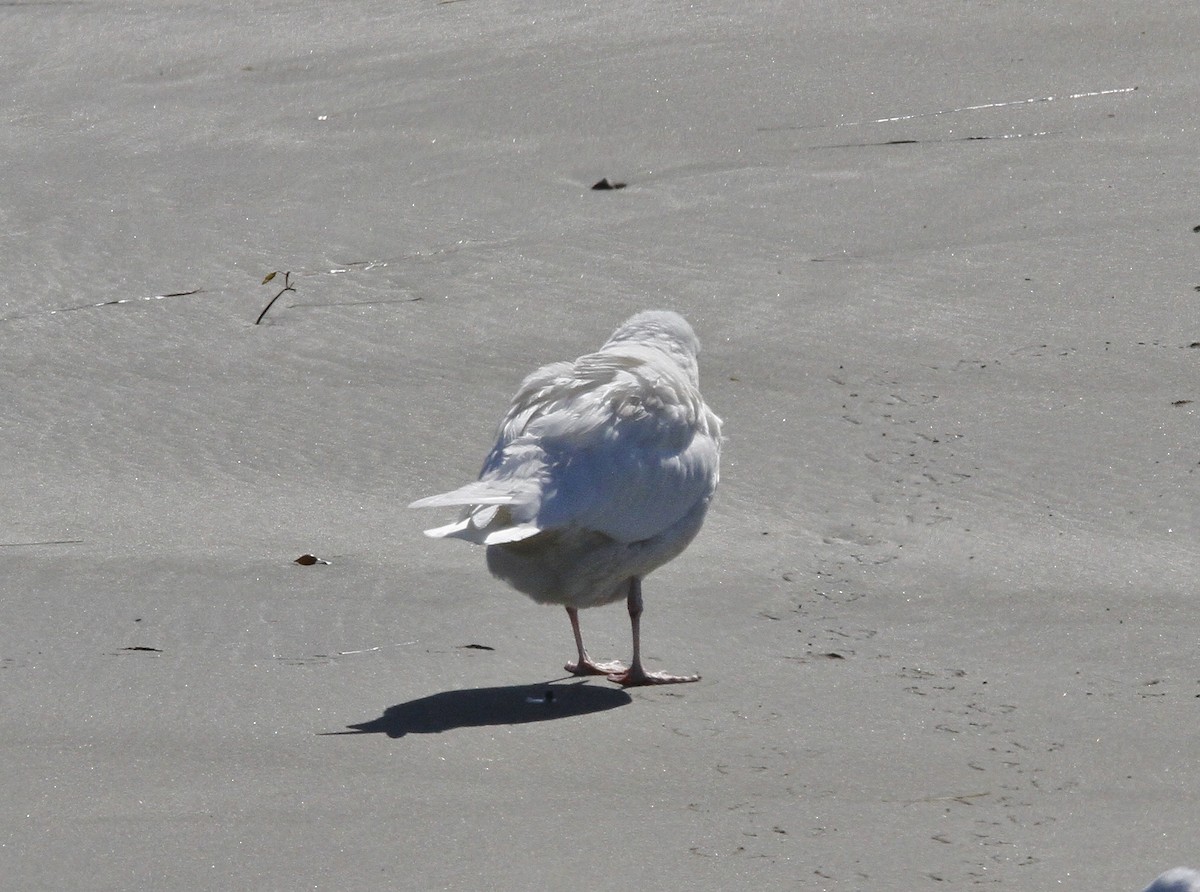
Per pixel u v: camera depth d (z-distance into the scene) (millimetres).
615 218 19641
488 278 18203
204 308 18078
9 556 12672
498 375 16016
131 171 22688
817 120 22328
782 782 8555
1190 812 8086
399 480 14078
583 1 28438
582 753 9031
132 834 8000
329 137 23391
